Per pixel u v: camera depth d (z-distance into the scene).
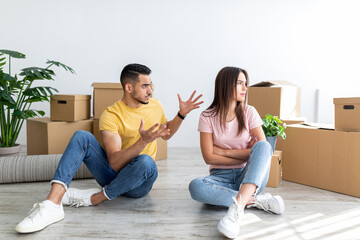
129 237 1.41
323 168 2.17
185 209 1.76
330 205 1.85
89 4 3.74
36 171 2.24
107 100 2.82
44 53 3.75
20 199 1.91
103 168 1.73
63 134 2.64
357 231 1.49
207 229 1.51
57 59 3.76
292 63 3.82
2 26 3.71
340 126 2.11
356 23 3.74
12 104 2.64
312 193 2.08
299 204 1.86
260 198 1.72
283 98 2.69
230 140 1.75
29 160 2.26
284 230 1.50
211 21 3.80
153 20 3.78
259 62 3.83
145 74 1.68
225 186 1.71
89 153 1.64
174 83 3.84
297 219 1.63
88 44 3.77
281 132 2.24
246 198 1.44
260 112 2.77
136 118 1.75
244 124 1.72
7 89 2.67
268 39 3.81
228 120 1.75
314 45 3.80
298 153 2.32
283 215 1.68
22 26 3.72
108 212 1.70
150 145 1.82
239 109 1.73
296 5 3.78
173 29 3.80
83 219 1.60
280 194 2.05
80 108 2.74
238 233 1.46
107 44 3.78
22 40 3.73
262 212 1.72
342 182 2.07
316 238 1.42
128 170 1.61
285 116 2.76
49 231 1.46
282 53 3.82
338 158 2.09
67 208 1.74
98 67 3.79
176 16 3.79
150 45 3.80
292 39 3.80
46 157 2.30
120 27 3.78
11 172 2.20
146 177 1.65
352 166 2.02
